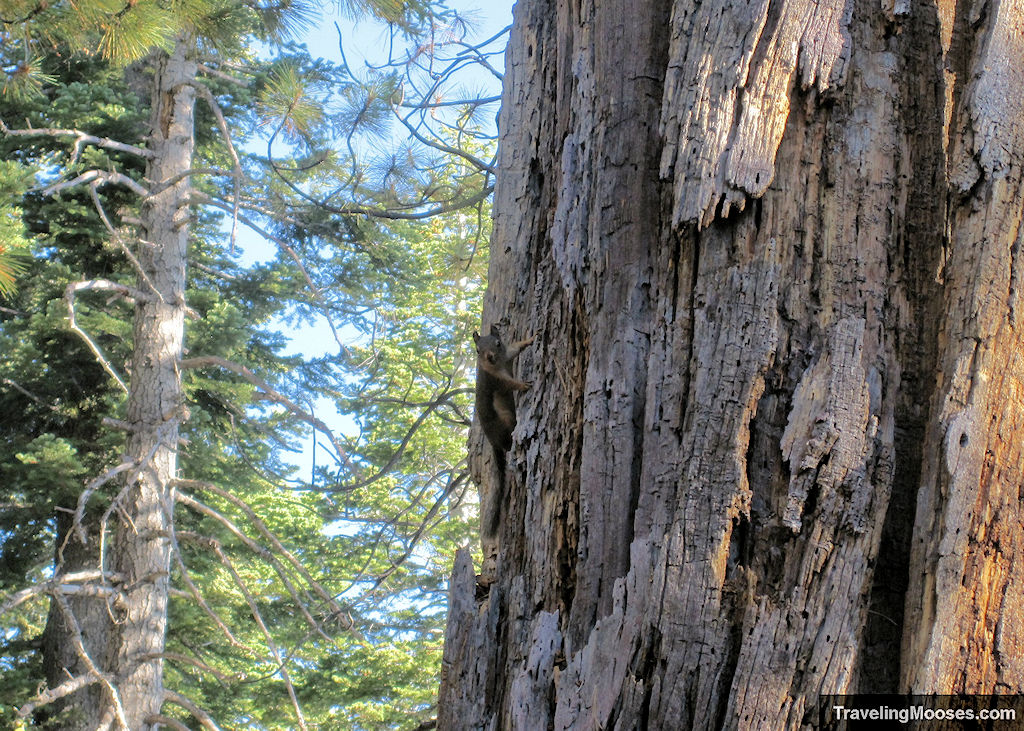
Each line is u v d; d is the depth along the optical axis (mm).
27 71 7477
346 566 19250
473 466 5031
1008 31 3326
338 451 10320
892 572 3055
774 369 3186
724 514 3051
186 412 12086
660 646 2998
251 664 19031
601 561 3406
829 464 3014
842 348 3139
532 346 4426
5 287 6367
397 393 19047
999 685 2750
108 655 11352
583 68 4043
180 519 16156
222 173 11180
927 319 3264
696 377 3256
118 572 11531
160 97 12898
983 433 2943
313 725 18797
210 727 11539
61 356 14609
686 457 3182
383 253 15750
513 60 4906
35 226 15633
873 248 3275
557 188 4422
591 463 3518
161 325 12320
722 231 3352
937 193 3379
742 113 3361
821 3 3457
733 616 2973
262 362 17703
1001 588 2834
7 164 9836
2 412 14695
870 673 2945
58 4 6984
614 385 3562
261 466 16859
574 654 3318
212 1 8312
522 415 4164
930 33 3533
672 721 2922
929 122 3449
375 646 18578
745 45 3402
